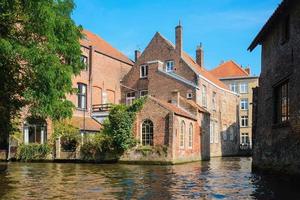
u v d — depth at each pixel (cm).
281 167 1695
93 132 4053
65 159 3516
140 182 1777
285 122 1648
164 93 4397
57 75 1463
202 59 5234
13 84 1492
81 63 1662
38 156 3581
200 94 4375
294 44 1562
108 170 2534
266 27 1883
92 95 4500
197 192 1416
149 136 3378
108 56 4831
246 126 7131
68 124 3597
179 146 3428
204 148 4156
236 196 1295
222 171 2420
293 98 1558
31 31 1438
